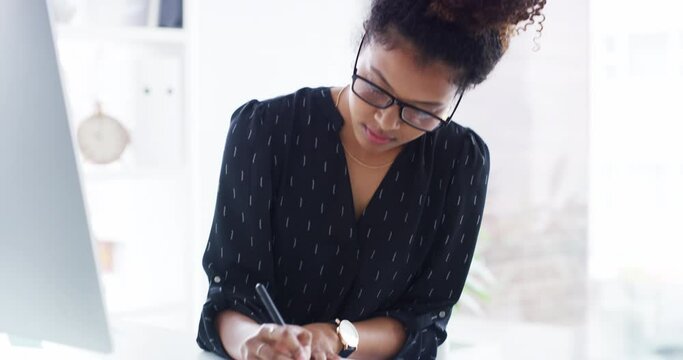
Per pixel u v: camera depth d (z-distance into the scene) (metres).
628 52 2.92
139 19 2.81
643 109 2.92
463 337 3.21
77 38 2.70
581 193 3.02
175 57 2.91
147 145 2.87
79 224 1.01
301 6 3.14
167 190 2.98
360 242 1.41
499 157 3.08
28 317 1.10
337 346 1.30
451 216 1.44
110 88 2.82
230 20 3.01
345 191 1.39
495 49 1.25
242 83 3.05
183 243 2.98
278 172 1.38
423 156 1.41
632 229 2.99
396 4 1.20
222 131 3.02
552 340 3.12
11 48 0.97
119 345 1.35
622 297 3.04
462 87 1.25
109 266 2.95
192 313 2.98
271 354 1.13
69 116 0.97
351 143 1.39
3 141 1.01
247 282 1.35
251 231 1.35
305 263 1.40
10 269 1.08
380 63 1.22
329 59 3.15
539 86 3.00
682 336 2.98
